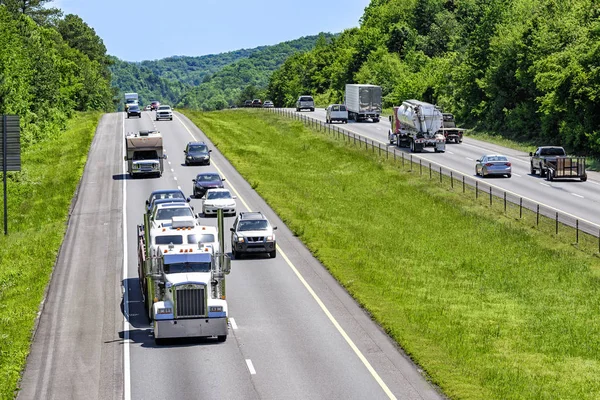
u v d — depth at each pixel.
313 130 110.25
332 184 75.31
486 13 123.19
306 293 39.66
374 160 84.94
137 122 124.12
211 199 59.38
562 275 44.47
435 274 45.19
